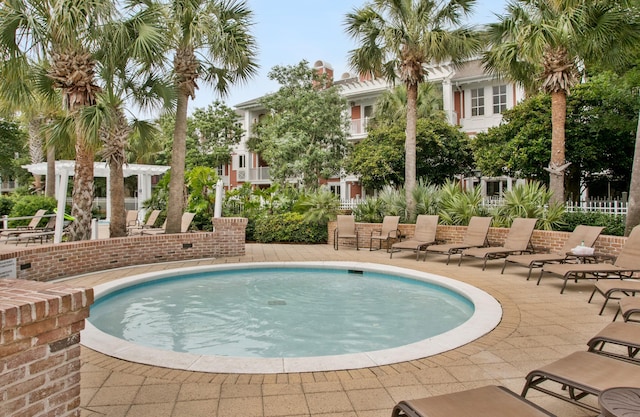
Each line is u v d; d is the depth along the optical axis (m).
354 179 26.72
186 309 6.61
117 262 9.35
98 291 6.87
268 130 23.03
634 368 2.65
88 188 9.93
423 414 2.12
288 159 20.97
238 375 3.60
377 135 20.06
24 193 27.91
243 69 12.14
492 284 7.45
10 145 24.73
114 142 10.61
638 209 8.88
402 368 3.74
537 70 12.36
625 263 6.47
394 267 9.12
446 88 22.95
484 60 13.41
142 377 3.56
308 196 15.09
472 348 4.23
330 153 20.92
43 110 13.10
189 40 10.71
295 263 9.67
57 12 7.92
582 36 10.35
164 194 18.23
